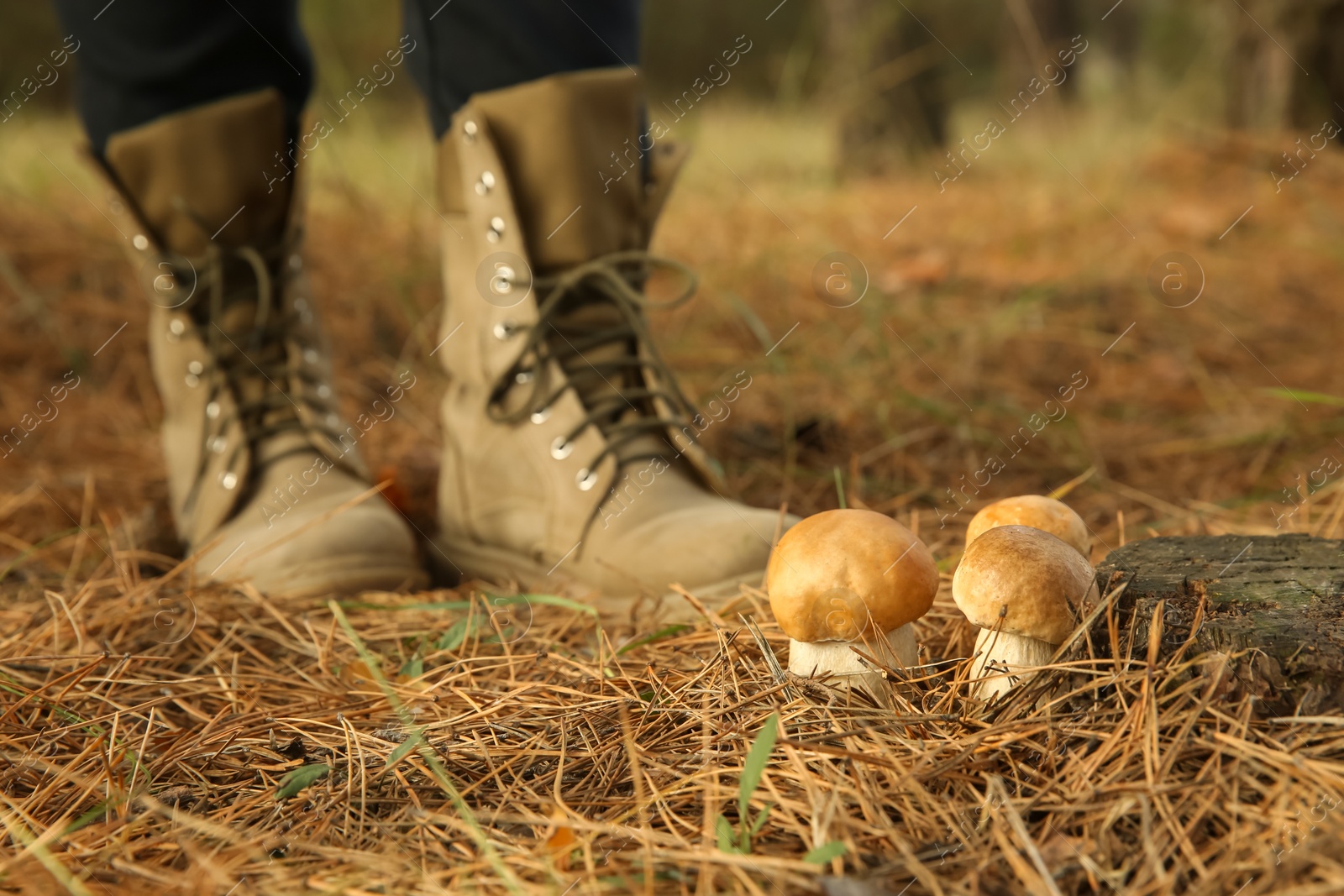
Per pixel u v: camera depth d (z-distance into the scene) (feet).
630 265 3.20
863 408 4.40
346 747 2.55
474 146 3.10
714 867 2.26
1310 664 2.37
